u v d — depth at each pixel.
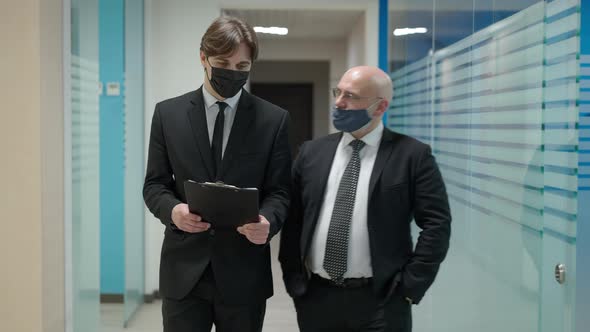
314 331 1.80
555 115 1.63
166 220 1.67
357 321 1.74
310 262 1.80
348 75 1.76
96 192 2.97
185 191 1.56
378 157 1.77
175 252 1.74
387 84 1.76
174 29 4.34
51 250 2.29
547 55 1.67
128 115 3.80
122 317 3.99
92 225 2.86
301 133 9.58
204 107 1.74
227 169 1.70
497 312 2.06
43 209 2.21
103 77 3.98
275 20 5.71
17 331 2.23
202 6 4.35
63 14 2.35
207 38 1.62
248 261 1.73
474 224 2.30
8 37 2.17
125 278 3.75
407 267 1.72
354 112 1.73
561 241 1.61
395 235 1.73
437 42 2.82
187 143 1.71
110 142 4.10
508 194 1.95
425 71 3.05
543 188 1.70
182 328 1.76
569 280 1.57
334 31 6.59
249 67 1.66
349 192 1.76
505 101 1.97
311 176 1.83
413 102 3.34
